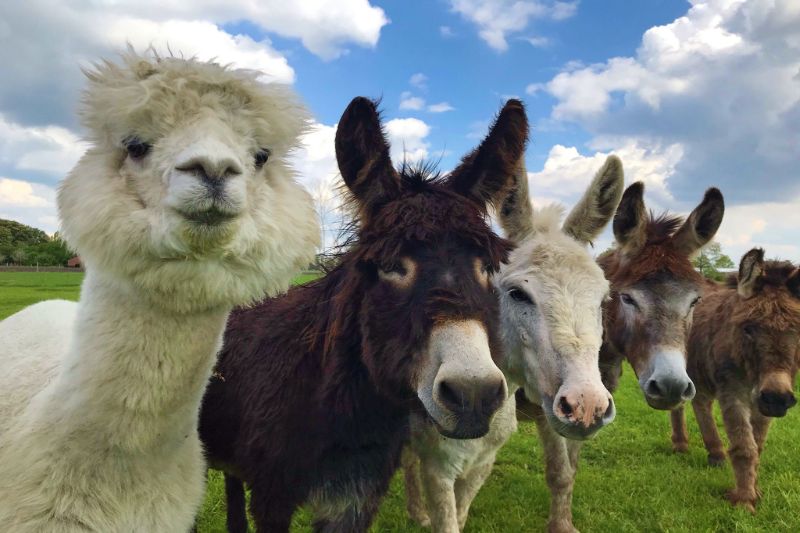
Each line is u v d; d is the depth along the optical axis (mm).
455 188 2949
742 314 5746
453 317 2322
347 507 3074
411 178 2797
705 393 6770
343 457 2984
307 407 2971
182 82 1942
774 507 5418
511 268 3527
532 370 3402
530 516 5305
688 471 6586
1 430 2418
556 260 3457
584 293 3338
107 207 1831
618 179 3924
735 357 5809
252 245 1949
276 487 3021
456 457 3676
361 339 2775
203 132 1885
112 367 2062
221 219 1814
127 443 2133
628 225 4887
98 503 2182
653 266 4668
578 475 6355
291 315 3344
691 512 5348
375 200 2730
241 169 1850
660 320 4539
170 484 2410
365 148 2725
